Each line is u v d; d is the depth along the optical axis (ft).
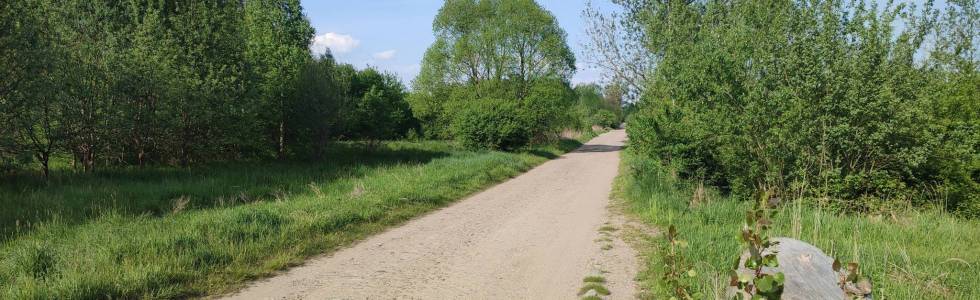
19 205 30.04
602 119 266.16
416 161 66.74
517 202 41.37
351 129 88.69
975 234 27.91
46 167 43.47
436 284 19.99
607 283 19.77
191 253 21.26
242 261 21.83
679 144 43.60
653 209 33.12
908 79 33.68
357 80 115.65
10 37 38.40
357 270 21.86
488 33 111.24
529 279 20.57
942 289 18.15
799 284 12.98
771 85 36.60
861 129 33.76
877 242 24.85
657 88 57.11
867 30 33.47
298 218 28.68
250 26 67.00
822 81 34.37
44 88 40.88
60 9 46.91
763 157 37.47
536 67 116.37
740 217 30.68
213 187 40.06
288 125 67.15
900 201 33.53
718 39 40.29
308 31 78.28
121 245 21.22
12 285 17.12
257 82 60.54
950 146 35.35
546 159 89.25
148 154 55.01
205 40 54.85
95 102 46.21
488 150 88.22
